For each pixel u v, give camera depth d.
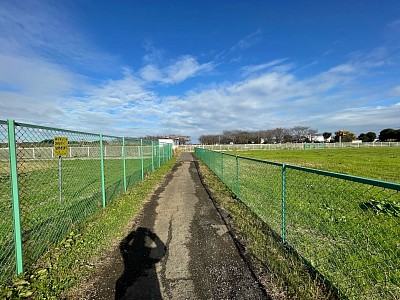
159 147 16.53
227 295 2.57
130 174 8.54
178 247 3.77
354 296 2.43
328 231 3.92
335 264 3.00
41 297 2.48
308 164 16.64
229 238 4.10
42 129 3.47
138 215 5.49
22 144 3.32
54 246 3.57
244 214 5.28
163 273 3.02
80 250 3.52
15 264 2.89
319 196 5.08
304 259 3.12
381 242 3.42
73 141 4.80
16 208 2.84
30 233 3.68
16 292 2.52
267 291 2.62
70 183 6.61
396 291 2.47
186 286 2.74
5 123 2.73
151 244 3.89
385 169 13.12
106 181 7.03
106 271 3.07
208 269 3.10
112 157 7.57
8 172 3.27
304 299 2.43
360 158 21.58
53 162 5.32
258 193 5.94
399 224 3.63
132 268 3.14
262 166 7.05
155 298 2.53
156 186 9.25
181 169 15.51
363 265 2.92
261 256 3.38
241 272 3.02
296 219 4.43
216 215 5.43
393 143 56.19
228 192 7.73
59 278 2.82
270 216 4.81
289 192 5.15
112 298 2.54
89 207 5.22
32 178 4.30
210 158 15.30
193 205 6.34
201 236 4.21
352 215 4.29
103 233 4.19
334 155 26.86
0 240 3.39
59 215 4.50
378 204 4.11
